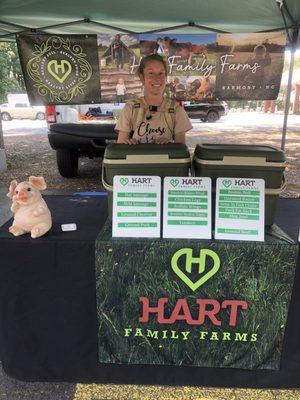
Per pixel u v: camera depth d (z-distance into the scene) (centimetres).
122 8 315
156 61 220
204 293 155
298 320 158
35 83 351
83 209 193
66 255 152
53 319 163
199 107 1562
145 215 154
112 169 154
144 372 171
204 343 163
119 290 156
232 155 151
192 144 966
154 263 152
